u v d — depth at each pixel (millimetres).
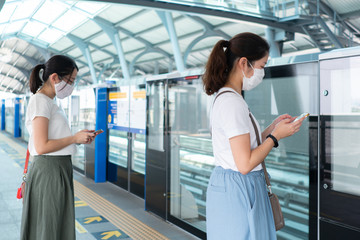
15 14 18703
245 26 16141
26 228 2062
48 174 2033
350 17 12930
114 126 6207
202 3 10203
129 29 20281
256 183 1503
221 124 1475
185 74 3867
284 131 1427
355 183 2088
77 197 5367
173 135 4078
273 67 2836
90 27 22016
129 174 5703
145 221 4215
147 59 26312
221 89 1557
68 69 2080
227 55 1571
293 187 2928
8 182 6203
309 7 11938
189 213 3834
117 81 6301
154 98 4426
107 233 3787
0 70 44219
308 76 2553
